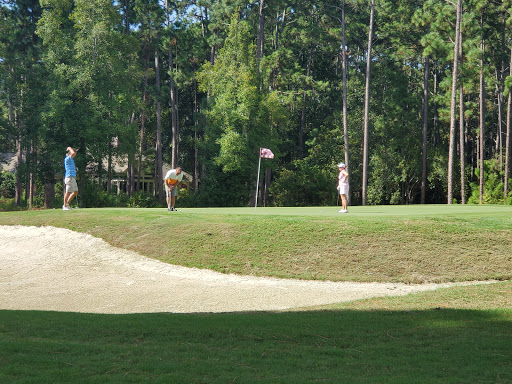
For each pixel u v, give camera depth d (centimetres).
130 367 516
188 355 569
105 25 4259
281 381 480
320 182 5259
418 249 1396
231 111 4659
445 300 944
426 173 5534
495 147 6419
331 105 6462
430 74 6738
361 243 1434
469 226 1538
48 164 4466
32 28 4928
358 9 6009
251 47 4722
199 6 5731
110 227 1736
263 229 1555
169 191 2009
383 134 5503
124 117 4425
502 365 544
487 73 4472
